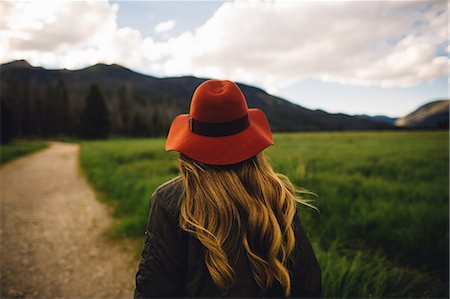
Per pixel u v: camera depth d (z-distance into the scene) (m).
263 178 0.99
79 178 10.18
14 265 3.52
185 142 0.97
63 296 2.91
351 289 2.38
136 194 5.75
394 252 3.36
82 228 4.76
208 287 0.93
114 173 9.12
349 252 3.19
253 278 0.92
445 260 3.06
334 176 6.82
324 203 4.32
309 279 1.01
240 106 0.97
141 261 0.98
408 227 3.65
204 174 0.95
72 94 105.44
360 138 32.34
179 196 0.97
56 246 4.06
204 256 0.93
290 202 1.01
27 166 13.86
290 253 0.97
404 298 2.45
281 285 0.97
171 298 0.97
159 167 9.66
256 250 0.94
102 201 6.53
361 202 4.62
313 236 3.48
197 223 0.91
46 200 6.80
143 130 73.25
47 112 71.12
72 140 59.81
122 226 4.39
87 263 3.55
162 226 0.95
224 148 0.94
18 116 62.28
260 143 0.97
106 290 3.02
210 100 0.94
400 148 17.00
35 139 58.84
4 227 4.86
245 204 0.93
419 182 6.50
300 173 4.86
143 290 0.97
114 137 70.44
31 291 2.99
